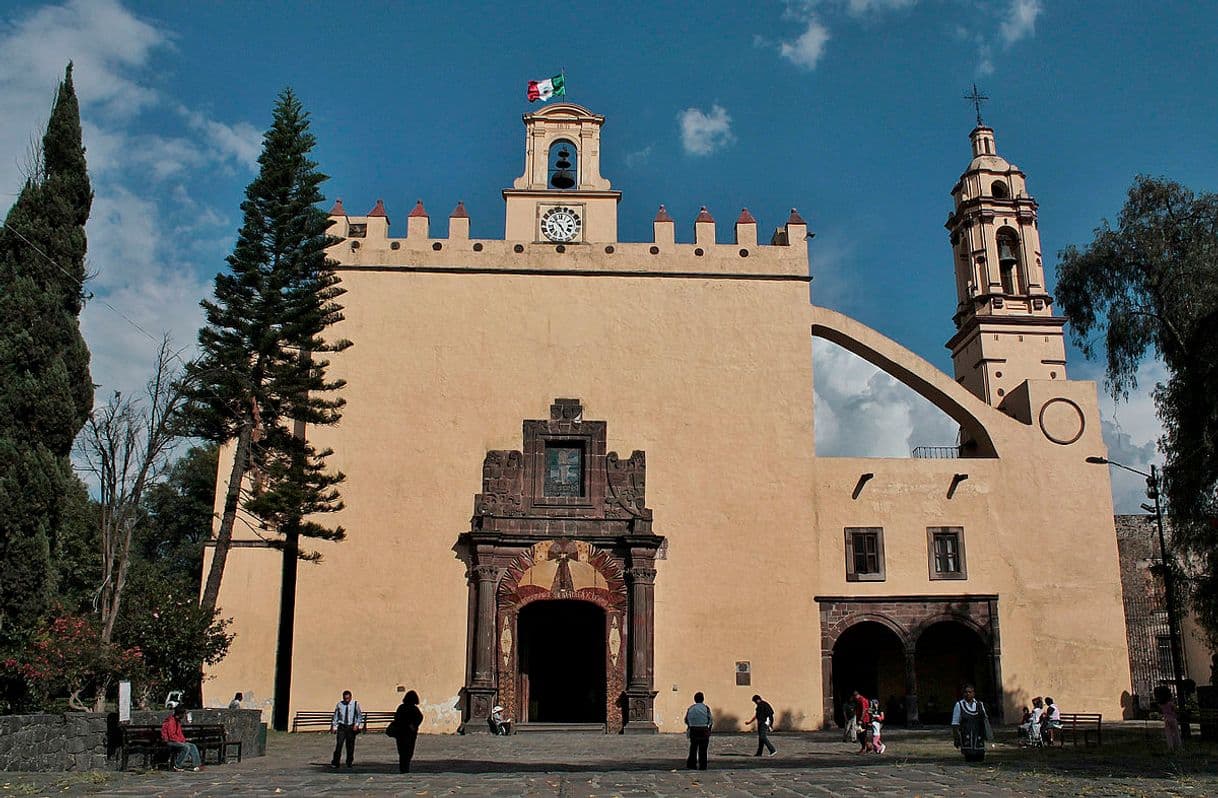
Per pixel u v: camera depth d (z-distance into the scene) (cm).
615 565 3691
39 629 2388
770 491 3844
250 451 3222
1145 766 2050
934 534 3900
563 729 3538
